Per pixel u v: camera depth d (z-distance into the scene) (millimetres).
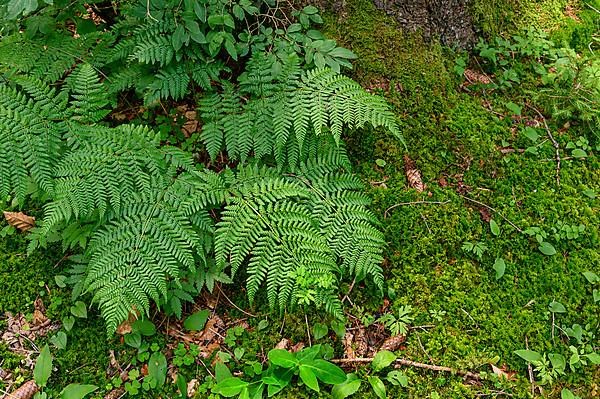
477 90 1877
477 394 1460
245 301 1565
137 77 1580
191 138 1672
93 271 1380
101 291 1364
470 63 1932
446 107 1808
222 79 1624
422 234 1649
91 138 1463
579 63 1867
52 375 1449
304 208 1518
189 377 1468
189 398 1438
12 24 1585
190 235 1435
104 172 1432
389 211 1670
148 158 1478
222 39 1524
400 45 1805
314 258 1465
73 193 1396
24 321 1502
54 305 1510
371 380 1438
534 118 1863
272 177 1557
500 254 1647
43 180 1397
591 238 1685
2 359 1447
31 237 1540
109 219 1448
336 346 1514
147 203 1450
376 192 1684
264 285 1581
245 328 1537
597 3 2141
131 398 1433
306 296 1442
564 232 1676
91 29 1628
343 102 1525
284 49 1616
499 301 1584
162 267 1398
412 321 1548
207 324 1537
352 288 1581
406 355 1505
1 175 1371
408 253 1625
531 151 1773
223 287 1582
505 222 1683
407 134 1757
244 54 1607
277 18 1680
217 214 1591
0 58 1550
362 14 1785
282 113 1534
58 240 1533
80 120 1486
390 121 1528
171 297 1492
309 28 1755
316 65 1609
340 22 1777
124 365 1474
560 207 1714
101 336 1492
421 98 1792
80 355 1476
